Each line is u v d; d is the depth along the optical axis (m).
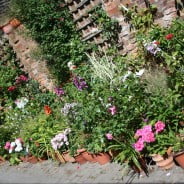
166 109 4.16
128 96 4.38
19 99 6.30
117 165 4.34
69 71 6.12
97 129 4.41
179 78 4.37
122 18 5.55
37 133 5.29
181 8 5.36
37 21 6.07
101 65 5.32
